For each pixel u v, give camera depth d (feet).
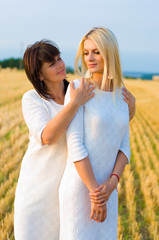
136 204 17.58
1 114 41.75
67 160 7.47
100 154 7.09
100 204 6.81
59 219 7.75
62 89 8.35
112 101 7.33
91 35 6.99
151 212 15.78
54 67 7.73
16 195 7.98
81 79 7.11
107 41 6.90
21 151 24.07
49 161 7.64
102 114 7.02
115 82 7.33
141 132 40.16
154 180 20.26
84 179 6.83
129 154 7.82
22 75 118.62
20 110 46.73
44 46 7.63
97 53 7.09
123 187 19.12
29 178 7.72
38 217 7.60
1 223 13.34
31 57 7.64
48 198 7.61
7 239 12.19
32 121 7.56
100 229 7.29
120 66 7.33
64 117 6.77
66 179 7.23
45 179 7.64
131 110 8.07
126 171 21.56
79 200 6.98
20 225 7.68
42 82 8.05
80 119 7.03
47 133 7.01
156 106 81.56
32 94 7.95
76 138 6.89
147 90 144.77
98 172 7.16
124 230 14.08
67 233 7.01
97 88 7.25
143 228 14.92
